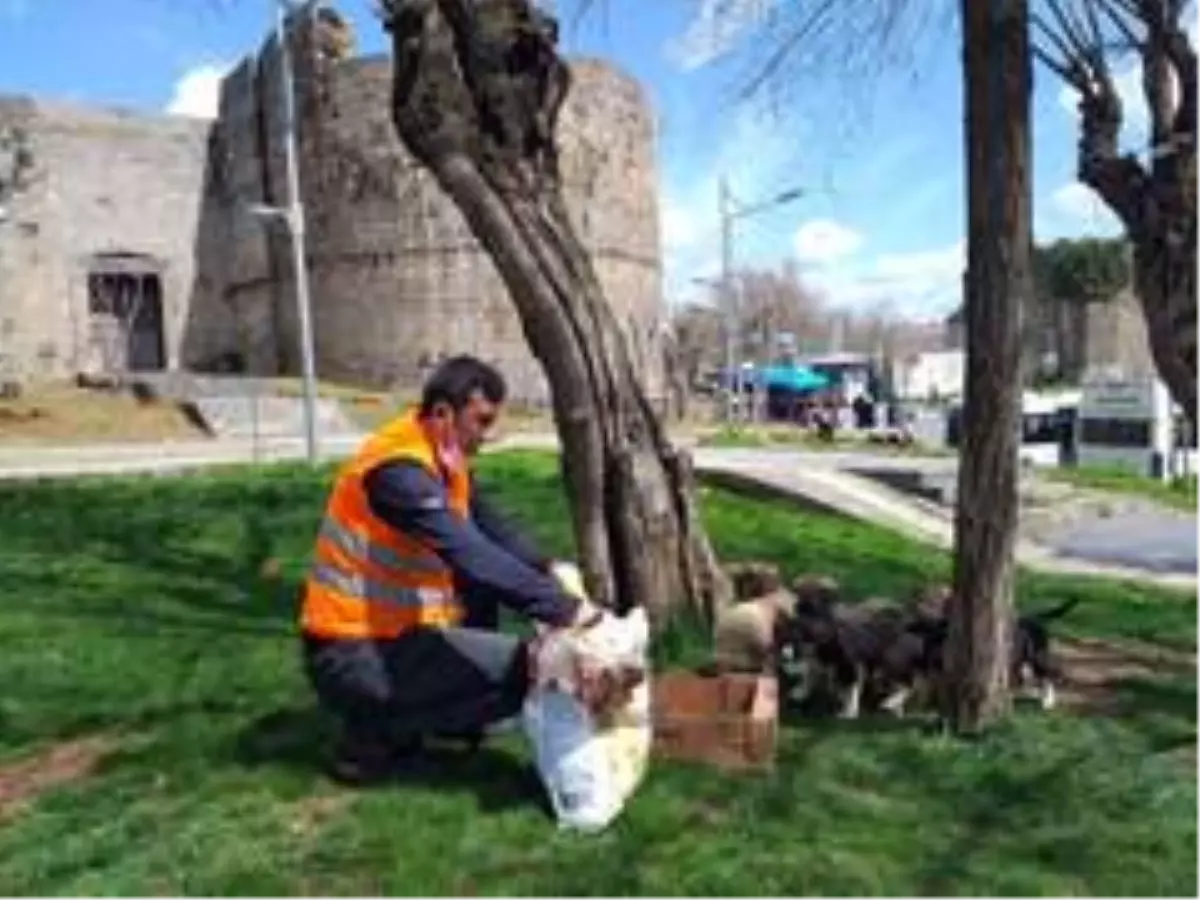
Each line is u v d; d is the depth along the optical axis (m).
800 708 7.44
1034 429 50.94
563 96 8.60
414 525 5.81
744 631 7.64
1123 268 60.56
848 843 5.61
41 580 12.64
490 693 5.98
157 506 17.89
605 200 57.31
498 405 6.09
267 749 6.71
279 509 17.25
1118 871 5.49
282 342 59.81
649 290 61.28
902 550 17.59
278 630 10.12
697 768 6.27
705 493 21.11
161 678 8.66
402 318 55.62
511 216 8.34
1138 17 12.40
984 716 7.01
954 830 5.81
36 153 58.38
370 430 45.66
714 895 5.16
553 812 5.78
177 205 62.28
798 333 94.62
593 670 5.64
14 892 5.38
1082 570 20.75
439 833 5.59
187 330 62.50
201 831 5.73
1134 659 9.94
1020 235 6.84
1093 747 6.82
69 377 55.19
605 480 8.50
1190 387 12.75
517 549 6.28
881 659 7.42
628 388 8.58
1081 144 12.88
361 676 6.00
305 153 57.94
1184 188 12.57
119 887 5.30
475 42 8.23
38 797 6.44
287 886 5.24
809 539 17.20
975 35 6.80
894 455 36.31
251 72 60.56
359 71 56.09
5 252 57.38
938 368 94.38
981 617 7.00
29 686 8.54
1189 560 22.31
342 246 56.91
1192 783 6.46
